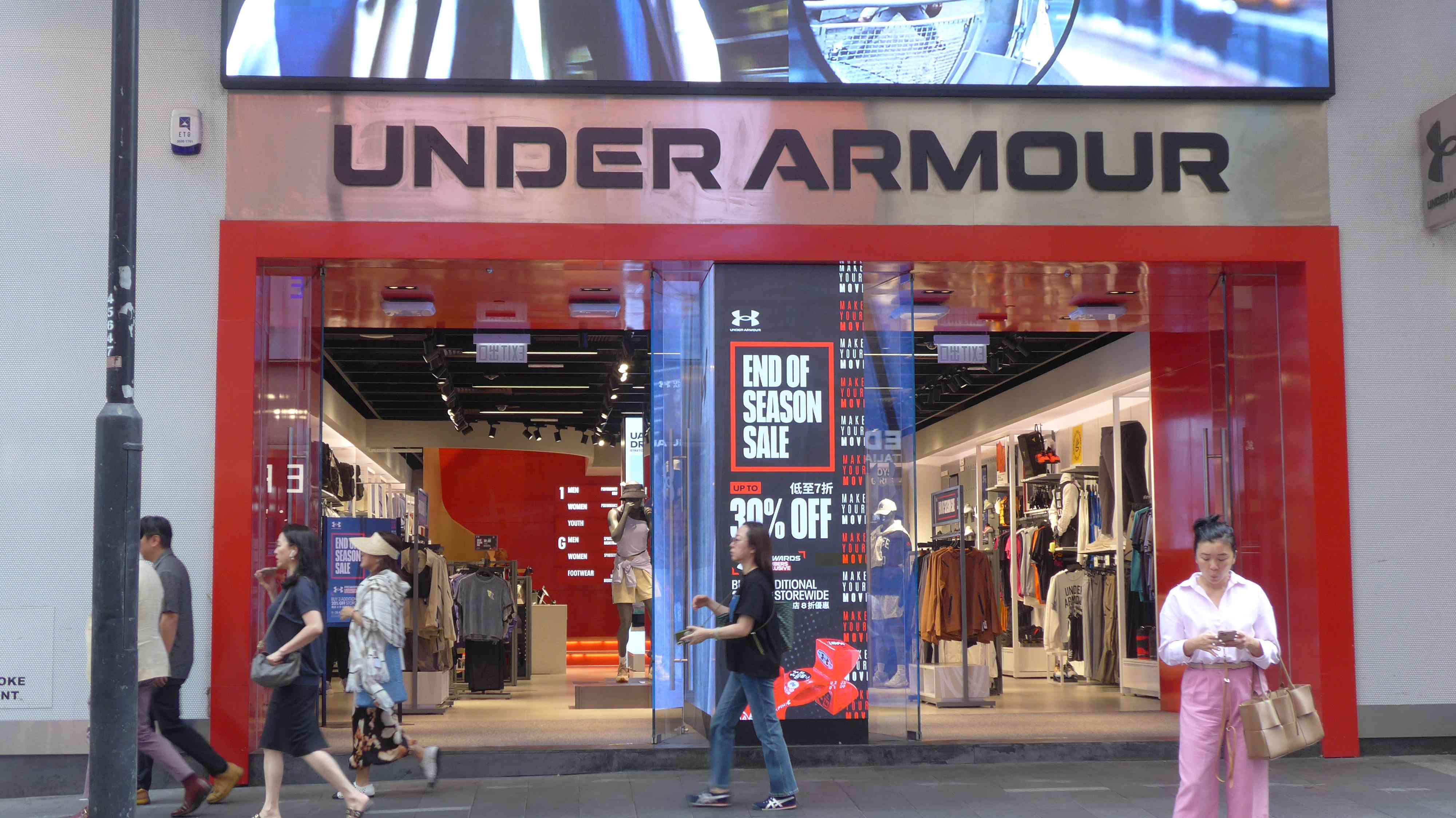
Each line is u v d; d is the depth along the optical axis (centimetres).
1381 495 746
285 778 685
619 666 1109
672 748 716
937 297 834
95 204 713
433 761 621
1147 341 1049
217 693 677
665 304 758
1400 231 762
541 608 1447
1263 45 761
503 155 722
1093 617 1223
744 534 592
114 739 449
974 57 747
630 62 732
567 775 699
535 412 1716
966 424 1573
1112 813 583
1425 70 775
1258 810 415
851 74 742
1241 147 757
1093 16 755
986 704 1002
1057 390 1264
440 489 1880
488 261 720
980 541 1364
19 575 688
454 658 1172
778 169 736
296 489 725
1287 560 764
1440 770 689
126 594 456
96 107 716
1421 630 739
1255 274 779
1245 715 409
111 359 464
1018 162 745
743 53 738
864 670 730
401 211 715
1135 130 754
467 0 727
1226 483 799
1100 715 922
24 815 625
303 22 719
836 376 741
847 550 736
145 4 720
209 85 717
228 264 704
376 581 646
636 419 1410
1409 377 754
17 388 699
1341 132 766
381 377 1405
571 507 1912
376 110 720
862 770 704
